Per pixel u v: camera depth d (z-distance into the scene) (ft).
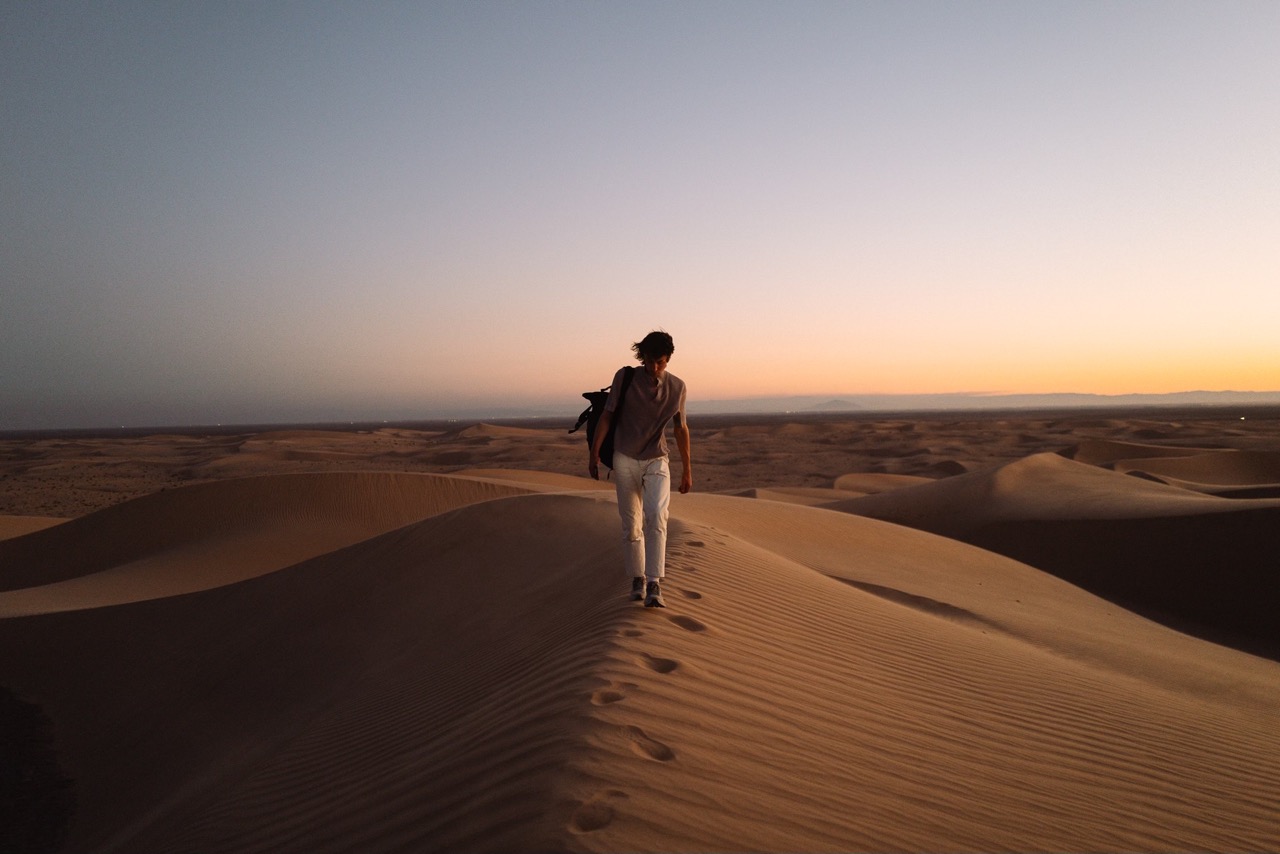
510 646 21.16
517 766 10.19
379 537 45.06
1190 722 18.98
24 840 23.07
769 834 8.77
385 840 9.87
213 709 30.40
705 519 50.39
